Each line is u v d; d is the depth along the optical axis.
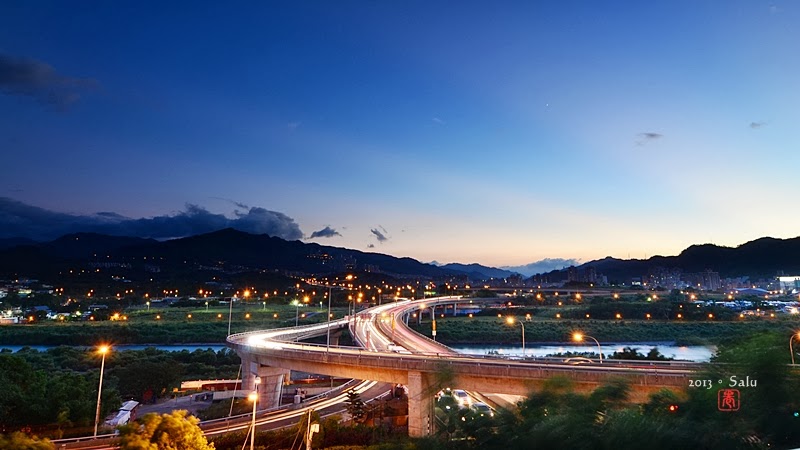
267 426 66.12
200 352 142.50
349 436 58.66
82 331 189.38
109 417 76.94
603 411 37.75
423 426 61.44
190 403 92.94
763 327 190.50
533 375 54.44
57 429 66.69
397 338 125.94
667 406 36.91
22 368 76.75
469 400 77.75
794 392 32.94
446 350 99.19
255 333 125.12
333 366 74.62
